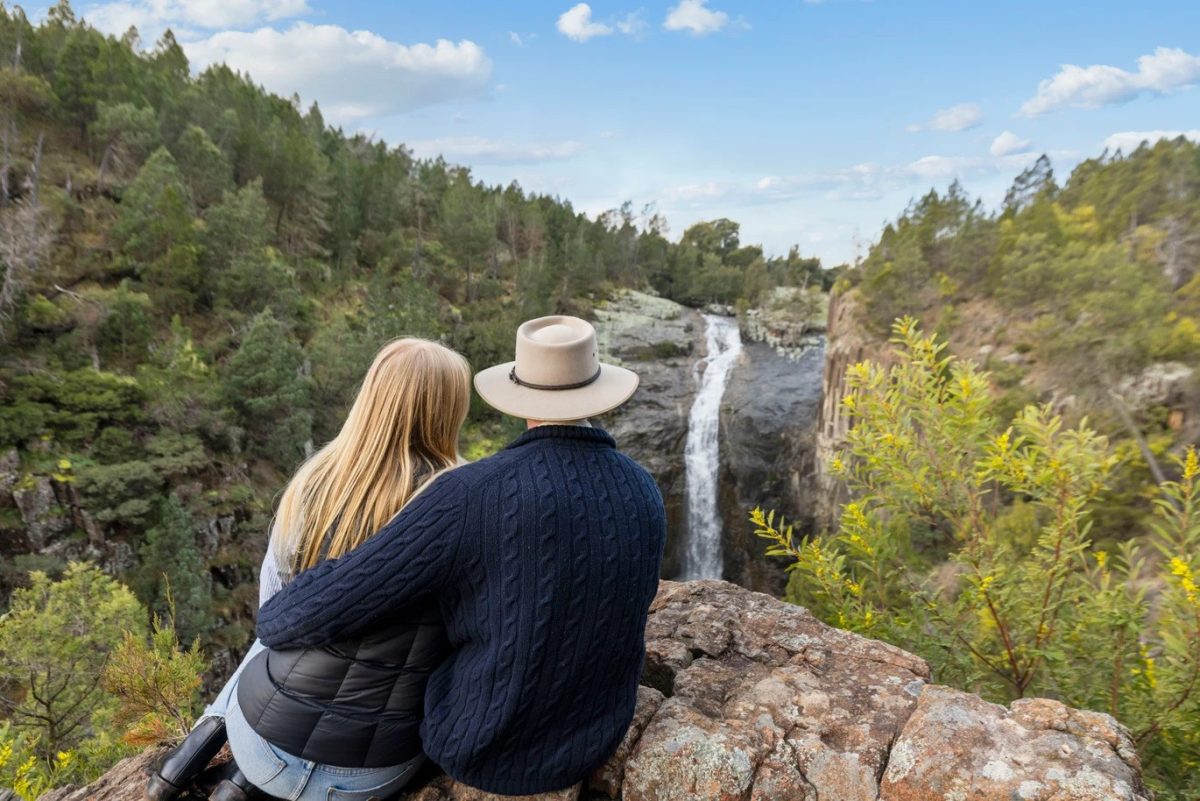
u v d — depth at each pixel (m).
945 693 1.89
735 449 39.75
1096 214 39.12
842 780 1.64
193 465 28.44
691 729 1.80
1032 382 26.31
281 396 31.97
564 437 1.46
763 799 1.63
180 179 44.22
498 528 1.33
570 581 1.34
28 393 27.38
